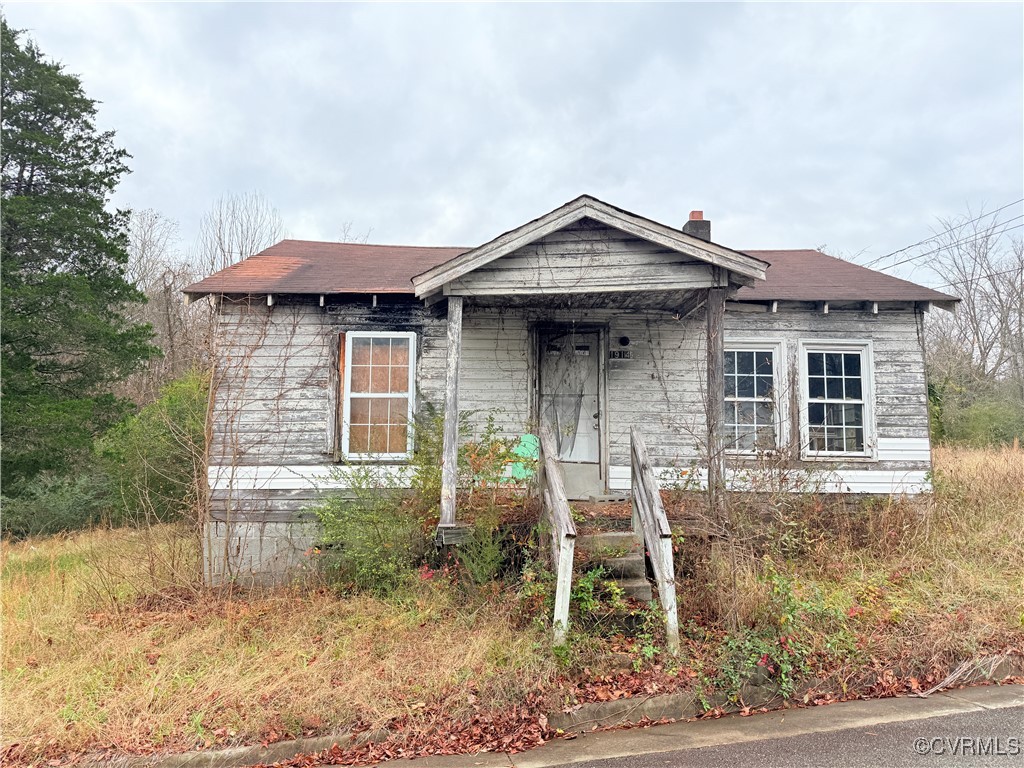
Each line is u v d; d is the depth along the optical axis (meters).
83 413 15.06
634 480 6.84
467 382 9.00
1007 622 5.91
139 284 30.14
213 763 4.38
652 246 6.85
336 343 8.87
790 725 4.63
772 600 5.66
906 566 7.29
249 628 6.36
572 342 9.36
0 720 4.75
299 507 8.52
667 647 5.27
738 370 9.37
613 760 4.18
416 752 4.44
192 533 8.83
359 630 6.12
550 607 5.72
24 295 14.80
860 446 9.20
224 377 8.55
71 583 8.05
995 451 15.90
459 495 7.31
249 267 9.74
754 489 7.22
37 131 16.84
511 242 6.68
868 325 9.34
